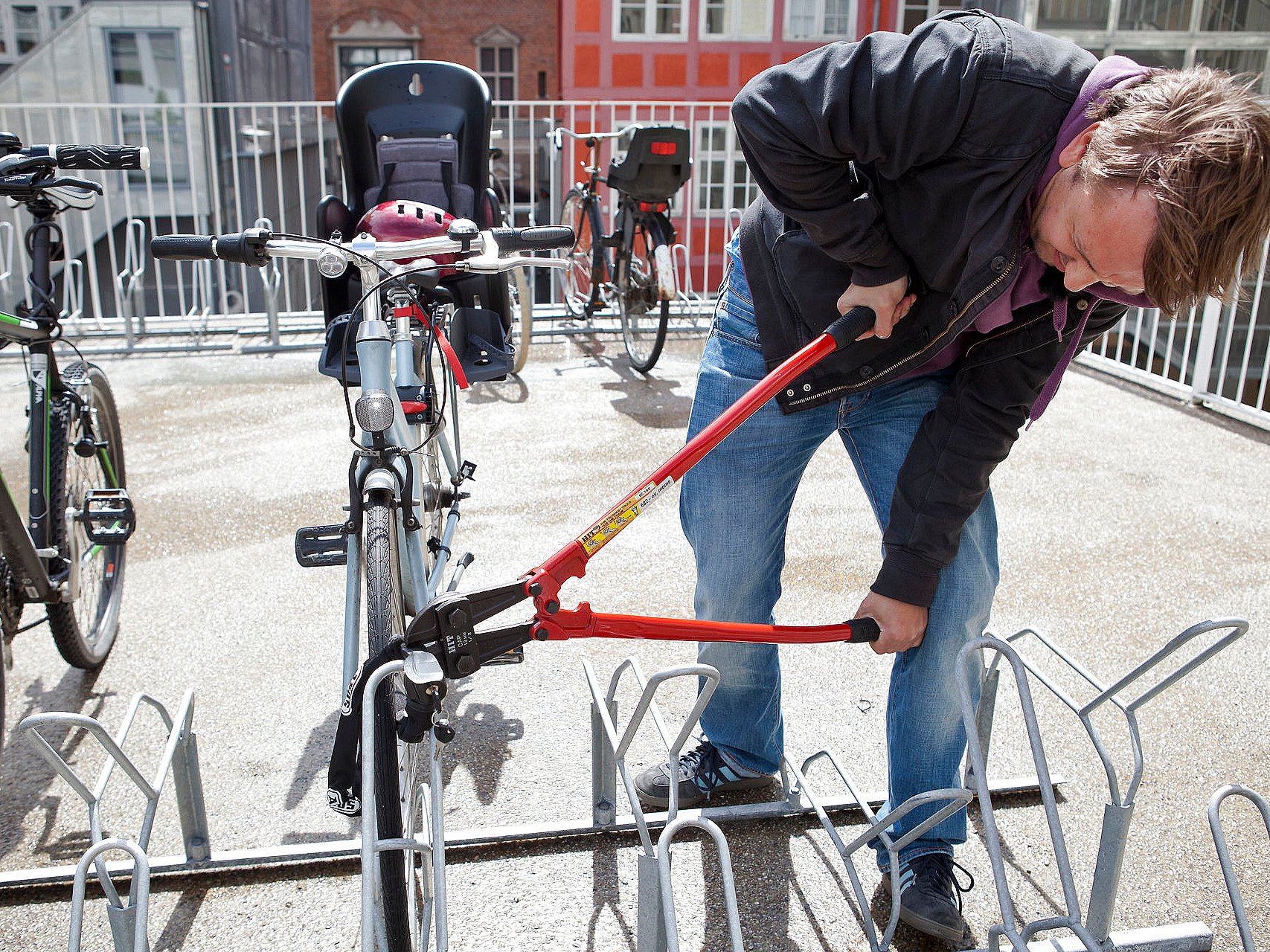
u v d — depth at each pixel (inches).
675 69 792.3
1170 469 192.7
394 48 1120.2
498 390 241.4
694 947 82.6
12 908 86.1
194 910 86.0
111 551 130.9
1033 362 73.4
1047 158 61.3
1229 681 123.4
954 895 83.8
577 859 92.0
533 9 1115.9
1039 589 145.9
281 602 141.3
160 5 544.1
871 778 104.1
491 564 150.9
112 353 274.4
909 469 76.1
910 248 69.3
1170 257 53.0
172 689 120.3
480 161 164.7
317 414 223.5
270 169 595.8
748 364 82.4
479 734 111.0
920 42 63.6
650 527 166.1
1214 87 53.5
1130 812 74.7
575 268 319.0
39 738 66.0
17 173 101.7
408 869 67.9
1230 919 86.7
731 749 96.8
